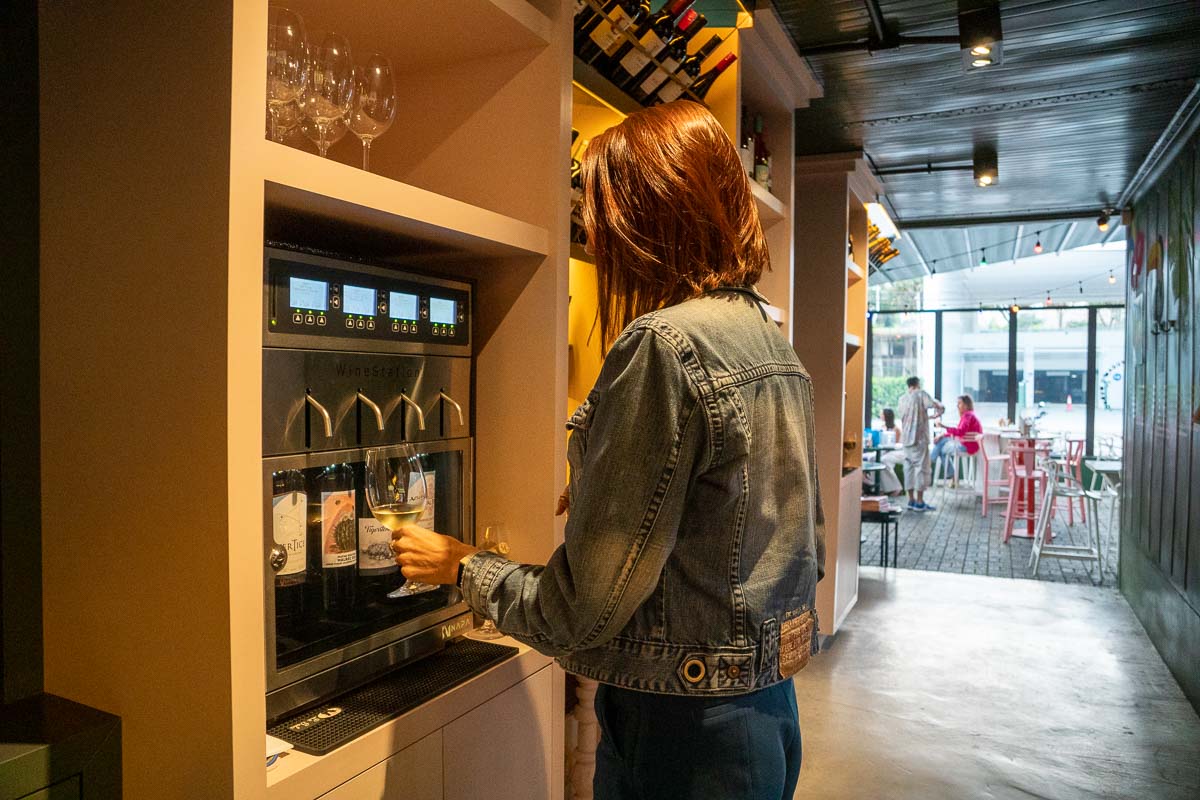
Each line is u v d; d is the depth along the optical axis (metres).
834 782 3.00
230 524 0.98
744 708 1.02
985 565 6.67
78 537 1.15
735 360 1.01
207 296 0.98
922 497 9.77
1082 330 12.19
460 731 1.37
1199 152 3.81
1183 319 4.06
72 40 1.12
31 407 1.20
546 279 1.58
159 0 1.02
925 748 3.29
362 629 1.31
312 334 1.17
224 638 1.00
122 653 1.10
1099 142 4.57
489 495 1.65
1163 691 3.90
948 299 12.84
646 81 2.24
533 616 1.03
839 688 3.93
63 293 1.15
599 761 1.12
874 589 5.84
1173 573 4.14
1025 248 8.92
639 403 0.97
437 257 1.60
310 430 1.18
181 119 1.00
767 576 1.03
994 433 10.31
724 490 1.00
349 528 1.31
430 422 1.44
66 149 1.13
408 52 1.61
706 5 2.32
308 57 1.22
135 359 1.07
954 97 3.84
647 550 0.95
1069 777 3.05
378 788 1.20
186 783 1.04
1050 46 3.23
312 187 1.05
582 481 0.99
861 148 4.66
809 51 3.28
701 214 1.08
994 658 4.36
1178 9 2.89
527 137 1.60
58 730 1.08
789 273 3.28
